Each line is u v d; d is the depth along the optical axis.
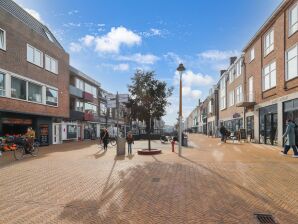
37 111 22.44
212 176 8.41
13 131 21.28
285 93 17.52
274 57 19.44
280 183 7.36
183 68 15.04
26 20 23.58
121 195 6.33
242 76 27.78
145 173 9.02
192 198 6.03
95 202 5.81
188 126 121.56
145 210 5.26
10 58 18.98
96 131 44.19
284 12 17.80
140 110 16.05
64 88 27.66
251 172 8.99
